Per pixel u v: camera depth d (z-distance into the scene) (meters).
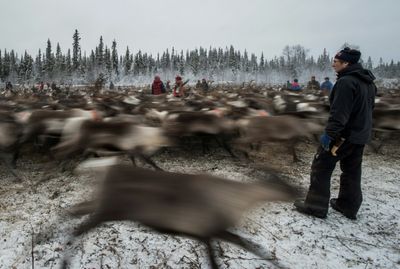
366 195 5.43
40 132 6.16
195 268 3.56
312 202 4.60
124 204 2.05
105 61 85.75
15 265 3.55
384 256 3.82
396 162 7.34
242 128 6.99
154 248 3.87
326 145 4.20
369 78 4.17
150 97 13.07
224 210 1.84
